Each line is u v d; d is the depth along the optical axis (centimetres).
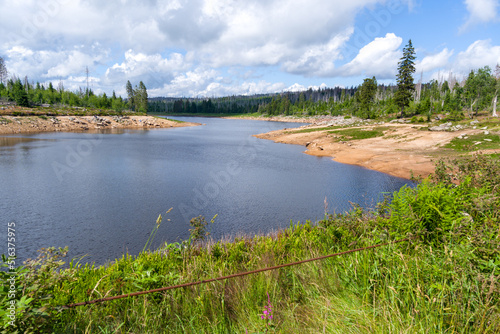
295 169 2938
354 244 438
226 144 5397
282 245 513
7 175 2469
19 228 1279
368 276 321
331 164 3262
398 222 418
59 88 13125
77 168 2833
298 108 18712
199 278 376
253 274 377
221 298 335
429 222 391
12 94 10394
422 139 4044
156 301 334
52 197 1814
